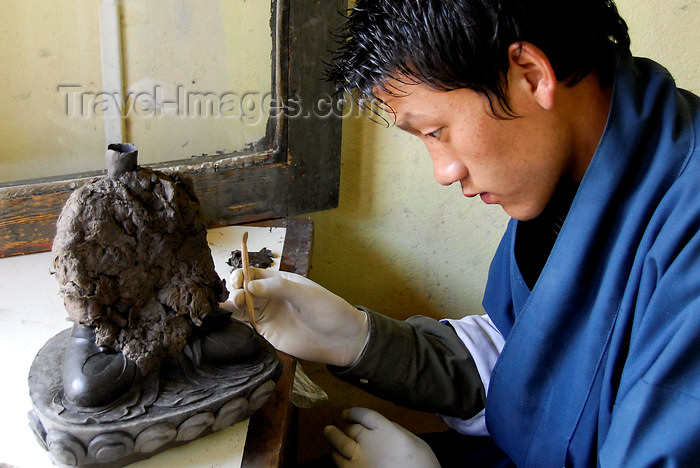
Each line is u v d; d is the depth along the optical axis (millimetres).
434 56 583
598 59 678
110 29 1046
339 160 1186
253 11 1038
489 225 1322
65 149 1086
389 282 1377
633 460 594
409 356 922
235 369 714
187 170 1078
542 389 801
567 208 839
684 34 1189
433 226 1319
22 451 679
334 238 1326
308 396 946
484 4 567
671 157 674
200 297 697
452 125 646
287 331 881
